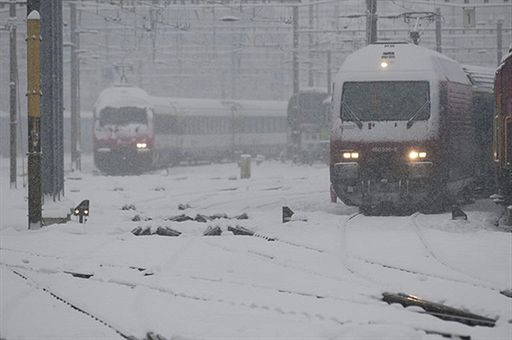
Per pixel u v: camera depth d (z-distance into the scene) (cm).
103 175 12612
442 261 3900
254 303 3030
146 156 12988
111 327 2747
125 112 12988
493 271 3659
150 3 12594
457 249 4275
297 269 3781
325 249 4328
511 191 5834
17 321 2844
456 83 6662
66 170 13450
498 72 5931
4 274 3778
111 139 12900
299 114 15150
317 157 15375
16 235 5144
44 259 4147
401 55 6297
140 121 12988
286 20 13412
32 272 3809
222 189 9412
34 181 5419
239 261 4016
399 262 3891
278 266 3875
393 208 6525
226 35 18588
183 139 14600
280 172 12950
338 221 5516
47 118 6222
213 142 15762
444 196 6372
